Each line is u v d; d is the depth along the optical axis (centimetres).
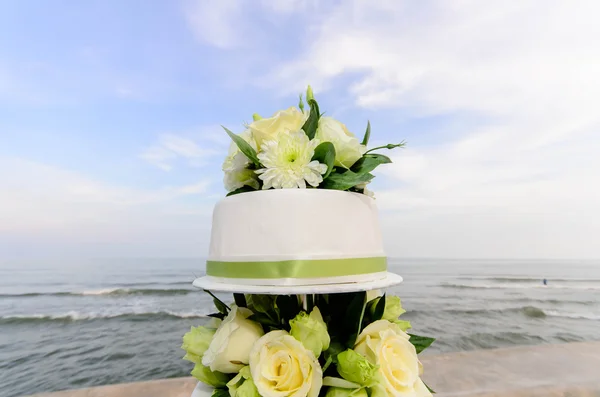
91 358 547
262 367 92
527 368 305
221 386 108
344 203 109
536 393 259
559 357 332
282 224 103
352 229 109
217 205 123
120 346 592
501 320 737
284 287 98
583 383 274
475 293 915
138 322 714
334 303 115
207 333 114
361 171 116
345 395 91
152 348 586
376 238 121
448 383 275
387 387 92
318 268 101
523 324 719
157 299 874
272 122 118
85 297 873
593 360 322
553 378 284
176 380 281
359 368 90
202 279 122
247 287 100
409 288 953
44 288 909
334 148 111
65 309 780
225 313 122
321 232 104
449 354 343
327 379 94
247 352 99
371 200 122
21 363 529
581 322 730
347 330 109
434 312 775
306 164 108
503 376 288
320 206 105
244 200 110
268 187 110
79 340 618
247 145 115
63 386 465
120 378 488
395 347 102
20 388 461
